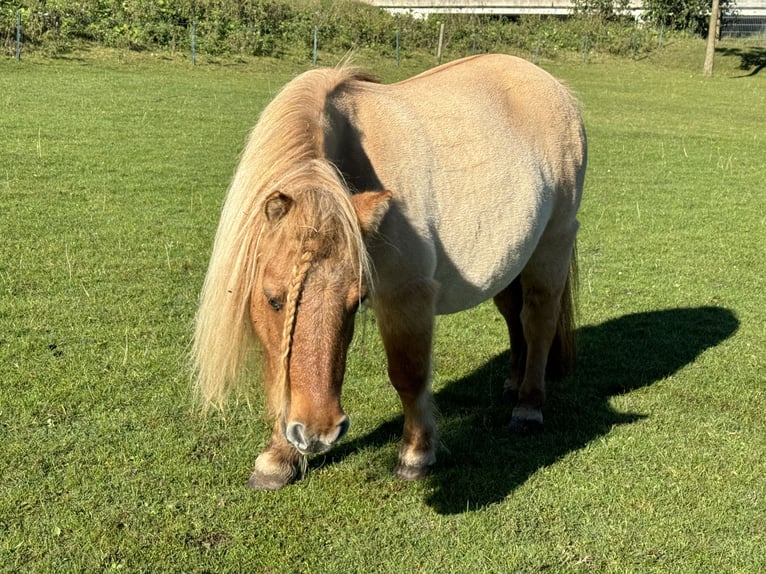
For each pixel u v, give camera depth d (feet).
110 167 33.91
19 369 15.62
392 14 106.11
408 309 11.55
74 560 10.46
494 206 12.73
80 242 24.00
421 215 11.53
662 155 46.50
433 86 13.19
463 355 18.54
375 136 11.41
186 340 17.69
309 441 8.40
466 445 14.21
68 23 70.95
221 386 9.82
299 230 8.40
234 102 54.75
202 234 25.79
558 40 104.47
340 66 12.49
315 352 8.40
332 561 10.77
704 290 23.52
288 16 88.58
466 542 11.28
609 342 19.44
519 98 14.20
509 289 16.03
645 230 30.25
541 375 15.19
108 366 16.12
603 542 11.37
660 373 17.61
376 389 16.15
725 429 14.93
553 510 12.14
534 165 13.70
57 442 13.20
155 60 70.90
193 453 13.25
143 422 14.08
